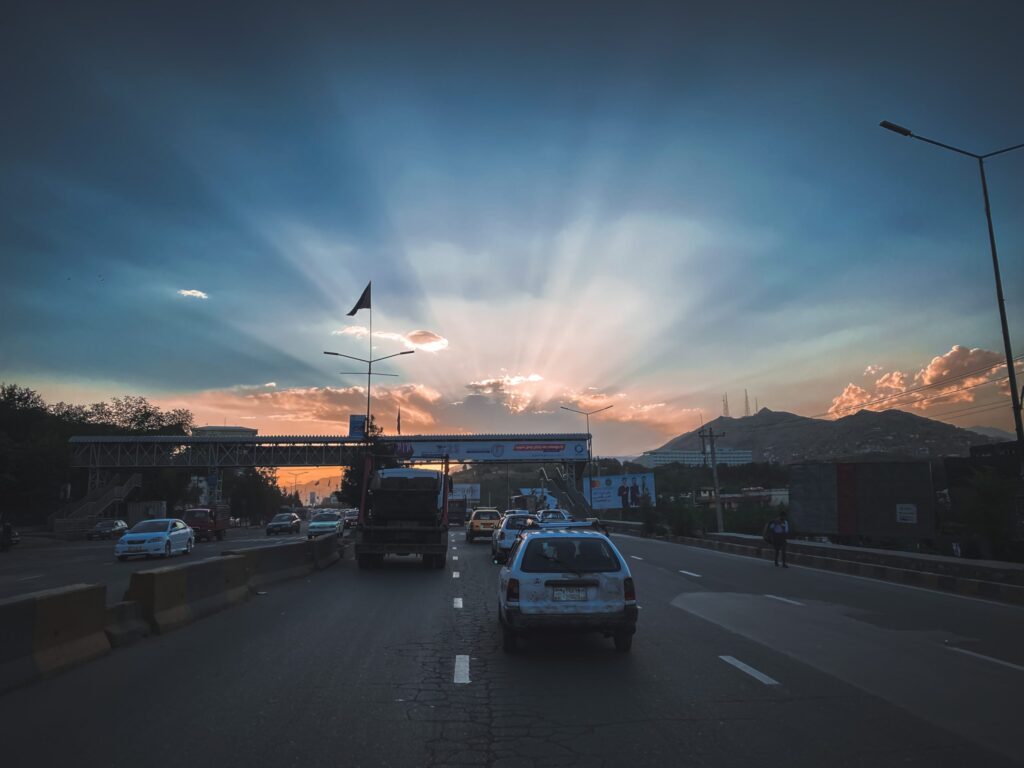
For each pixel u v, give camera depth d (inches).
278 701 285.4
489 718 265.3
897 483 1595.7
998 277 800.3
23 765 211.9
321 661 362.3
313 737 240.8
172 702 281.6
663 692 303.3
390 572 899.4
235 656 372.2
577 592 379.2
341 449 2938.0
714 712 272.1
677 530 1867.6
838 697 293.6
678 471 4298.7
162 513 2726.4
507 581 386.9
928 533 1539.1
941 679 324.8
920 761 217.9
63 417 3437.5
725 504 3609.7
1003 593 642.8
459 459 2957.7
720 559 1143.0
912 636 438.6
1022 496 1228.5
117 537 2201.0
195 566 510.9
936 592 687.7
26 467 1915.6
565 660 369.7
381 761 219.3
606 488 2709.2
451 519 2901.1
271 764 215.6
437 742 237.5
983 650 393.4
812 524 1670.8
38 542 2010.3
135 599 439.5
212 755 222.1
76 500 2947.8
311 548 912.3
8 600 311.0
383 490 957.8
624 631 378.6
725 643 415.8
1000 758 220.2
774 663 360.2
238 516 4448.8
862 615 528.7
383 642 418.0
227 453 2913.4
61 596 344.8
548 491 3444.9
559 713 271.6
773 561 1109.1
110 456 2871.6
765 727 252.5
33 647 319.6
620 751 228.7
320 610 551.8
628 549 1379.2
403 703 285.0
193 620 481.7
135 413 3934.5
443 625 482.3
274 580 738.2
